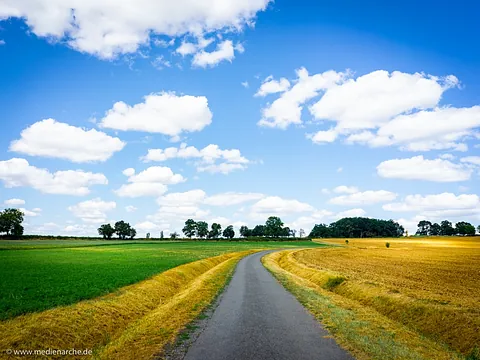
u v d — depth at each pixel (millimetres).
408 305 15938
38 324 11695
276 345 10211
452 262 50656
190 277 31797
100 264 35969
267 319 13656
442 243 146250
